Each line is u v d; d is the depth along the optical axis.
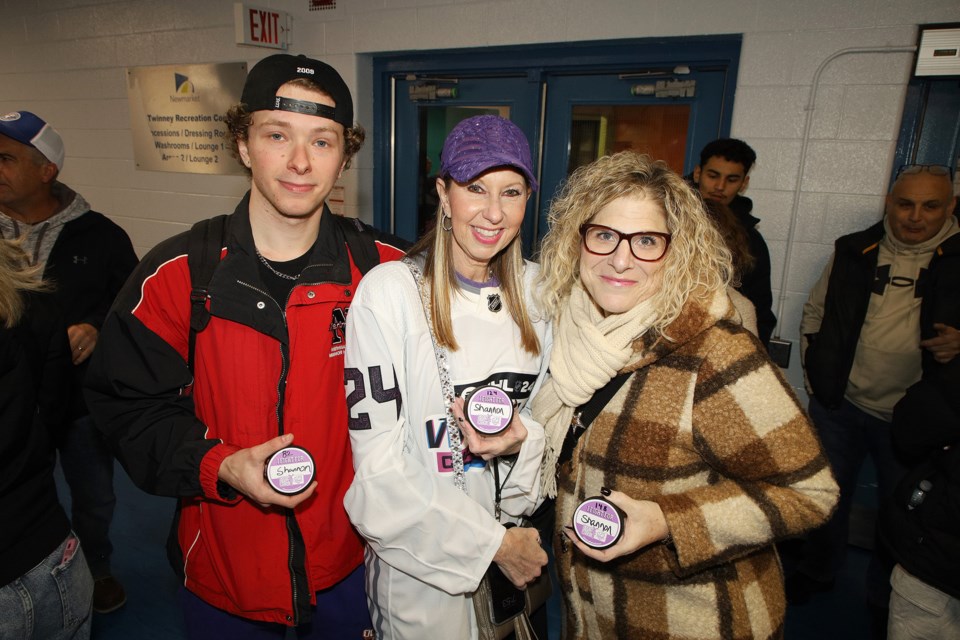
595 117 3.20
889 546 1.56
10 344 1.09
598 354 1.08
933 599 1.47
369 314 1.12
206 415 1.27
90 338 2.02
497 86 3.35
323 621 1.40
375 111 3.61
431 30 3.21
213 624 1.34
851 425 2.35
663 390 1.05
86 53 4.23
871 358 2.25
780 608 1.15
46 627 1.17
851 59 2.49
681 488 1.05
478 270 1.19
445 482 1.12
